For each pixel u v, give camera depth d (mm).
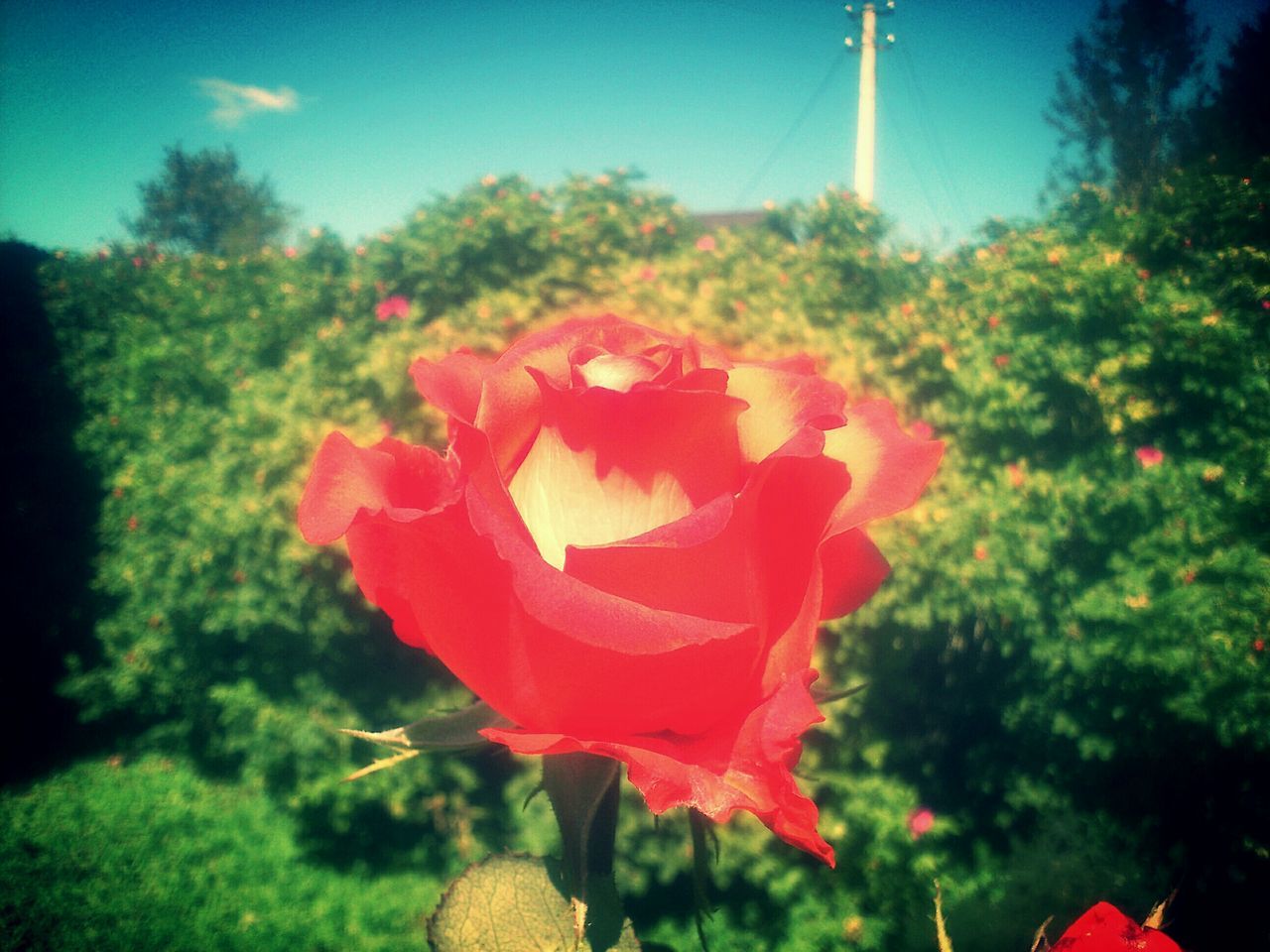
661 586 599
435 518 570
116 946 4055
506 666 583
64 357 6082
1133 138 18797
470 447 646
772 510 664
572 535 661
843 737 4020
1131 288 3852
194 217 40594
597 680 569
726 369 757
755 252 4953
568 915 653
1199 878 3436
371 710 4520
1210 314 3740
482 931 648
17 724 6129
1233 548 3369
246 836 4922
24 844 4863
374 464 676
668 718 590
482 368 811
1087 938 644
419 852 4629
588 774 642
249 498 4414
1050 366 3885
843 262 4801
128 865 4676
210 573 4641
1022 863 2639
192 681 5215
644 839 3947
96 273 6574
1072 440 3947
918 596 3820
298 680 4512
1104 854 2832
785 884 3922
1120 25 18781
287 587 4359
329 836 4785
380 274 4613
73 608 5953
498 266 4305
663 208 4973
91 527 5887
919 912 3609
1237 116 12258
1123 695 3547
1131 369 3805
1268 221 4090
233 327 5750
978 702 4039
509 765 4625
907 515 3830
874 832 3877
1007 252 4715
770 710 545
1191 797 3504
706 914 613
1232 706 3188
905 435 701
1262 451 3514
